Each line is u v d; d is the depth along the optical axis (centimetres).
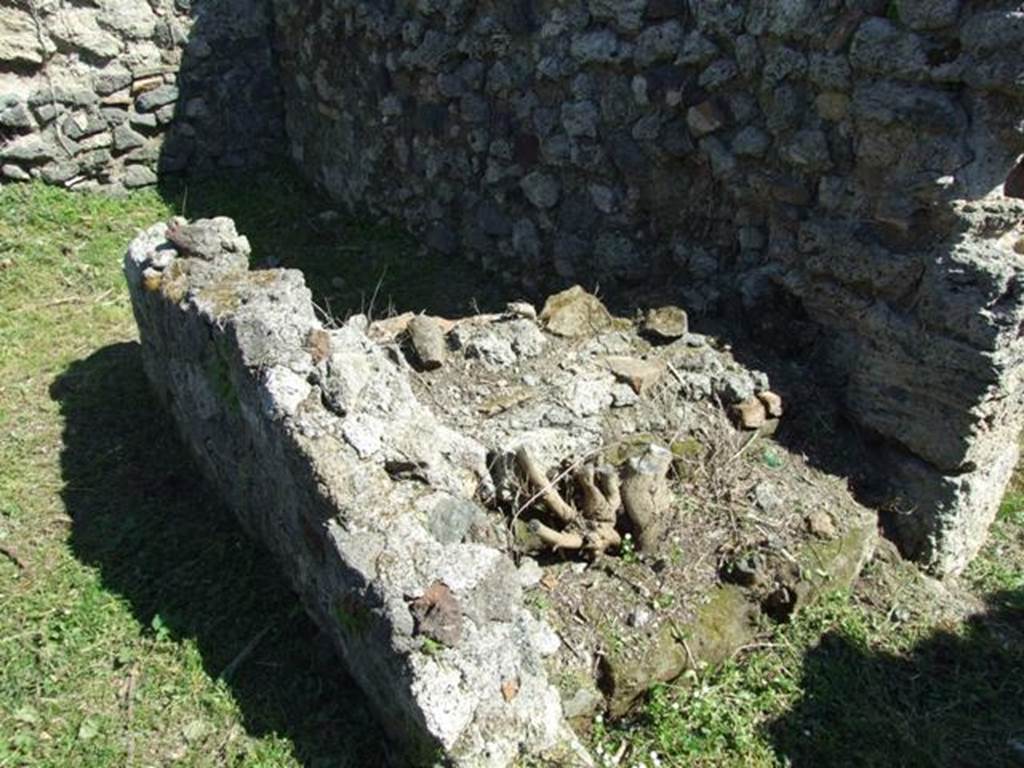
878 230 364
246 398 327
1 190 609
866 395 380
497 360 378
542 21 460
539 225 496
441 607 267
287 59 664
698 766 295
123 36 625
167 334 394
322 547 296
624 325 406
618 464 347
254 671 320
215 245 391
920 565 381
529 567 319
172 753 295
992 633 360
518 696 270
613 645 309
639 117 431
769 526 348
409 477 302
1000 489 403
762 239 408
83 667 321
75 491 399
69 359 488
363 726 299
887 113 345
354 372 311
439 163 540
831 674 328
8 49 592
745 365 390
